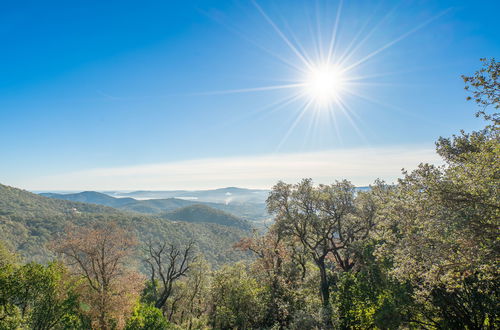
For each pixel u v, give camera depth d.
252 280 25.64
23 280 22.52
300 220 24.89
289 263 27.50
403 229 13.20
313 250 25.11
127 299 23.72
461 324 15.17
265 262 28.16
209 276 34.72
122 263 26.16
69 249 23.81
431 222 10.85
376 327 16.62
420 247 11.77
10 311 21.41
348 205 24.42
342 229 26.44
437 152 17.42
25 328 22.30
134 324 25.03
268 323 23.27
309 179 25.27
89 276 24.94
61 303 23.73
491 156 9.50
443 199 10.53
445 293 14.70
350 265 24.84
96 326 22.78
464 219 9.81
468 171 10.48
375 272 18.14
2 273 21.78
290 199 25.98
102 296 23.00
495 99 8.83
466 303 15.64
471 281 13.11
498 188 9.16
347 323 18.73
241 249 29.75
